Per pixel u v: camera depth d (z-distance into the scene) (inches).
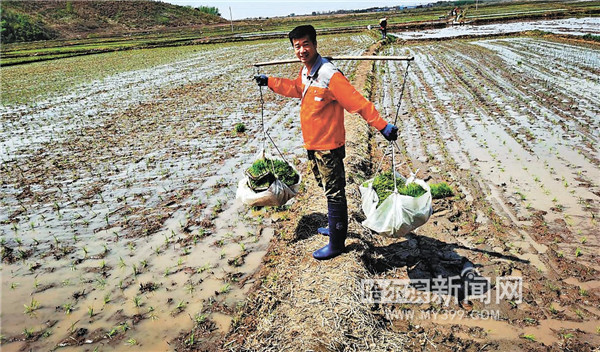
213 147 324.5
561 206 204.4
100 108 500.7
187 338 133.1
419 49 919.7
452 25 1552.7
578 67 590.6
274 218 207.0
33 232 207.0
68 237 200.5
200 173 272.2
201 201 231.1
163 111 463.5
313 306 135.3
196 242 189.3
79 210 228.4
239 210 218.1
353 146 289.7
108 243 193.3
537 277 153.5
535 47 827.4
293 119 397.7
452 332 130.5
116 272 170.6
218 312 143.7
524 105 400.2
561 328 129.8
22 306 152.6
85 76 810.2
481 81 526.0
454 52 831.7
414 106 420.8
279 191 168.2
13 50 1653.5
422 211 145.2
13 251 191.0
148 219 214.1
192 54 1152.2
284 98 499.2
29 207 235.6
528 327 131.0
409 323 134.9
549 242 174.9
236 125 363.3
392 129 133.4
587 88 458.0
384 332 128.5
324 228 180.4
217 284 159.0
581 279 150.9
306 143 149.2
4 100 594.2
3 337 137.4
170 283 161.3
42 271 174.1
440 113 390.3
